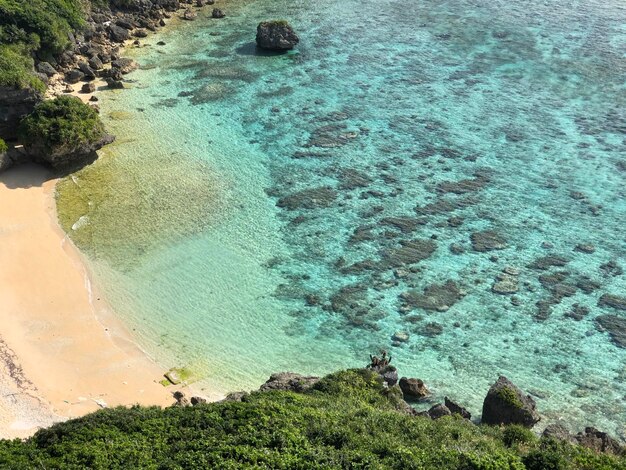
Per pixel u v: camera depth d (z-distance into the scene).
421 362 54.53
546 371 53.72
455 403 49.38
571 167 76.25
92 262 63.12
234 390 51.44
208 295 60.41
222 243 66.19
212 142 81.12
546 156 78.19
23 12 89.06
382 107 88.06
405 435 40.22
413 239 66.62
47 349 53.94
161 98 89.81
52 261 62.69
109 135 79.75
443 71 96.06
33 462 37.50
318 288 61.34
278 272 63.06
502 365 54.25
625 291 60.53
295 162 77.94
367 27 109.62
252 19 112.88
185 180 74.50
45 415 48.16
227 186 73.81
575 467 37.62
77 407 49.03
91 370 52.41
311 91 91.81
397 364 54.28
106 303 58.97
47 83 88.31
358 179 75.06
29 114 75.94
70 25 96.94
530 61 97.88
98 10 106.44
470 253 64.88
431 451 38.00
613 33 105.25
